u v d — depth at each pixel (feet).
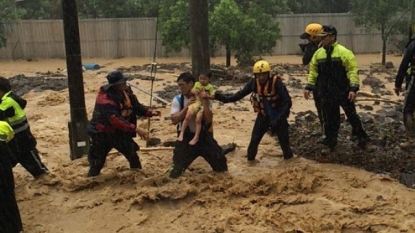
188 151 24.61
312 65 27.66
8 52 100.53
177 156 24.58
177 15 74.69
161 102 48.16
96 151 23.98
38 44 100.99
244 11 86.74
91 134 23.67
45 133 37.96
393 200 21.56
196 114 24.07
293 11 117.50
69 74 29.07
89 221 20.92
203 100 24.38
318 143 30.78
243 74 62.08
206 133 24.72
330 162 27.30
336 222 19.85
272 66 79.05
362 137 28.94
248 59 74.38
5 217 18.67
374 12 78.54
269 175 24.13
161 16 79.71
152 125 38.75
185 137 24.59
